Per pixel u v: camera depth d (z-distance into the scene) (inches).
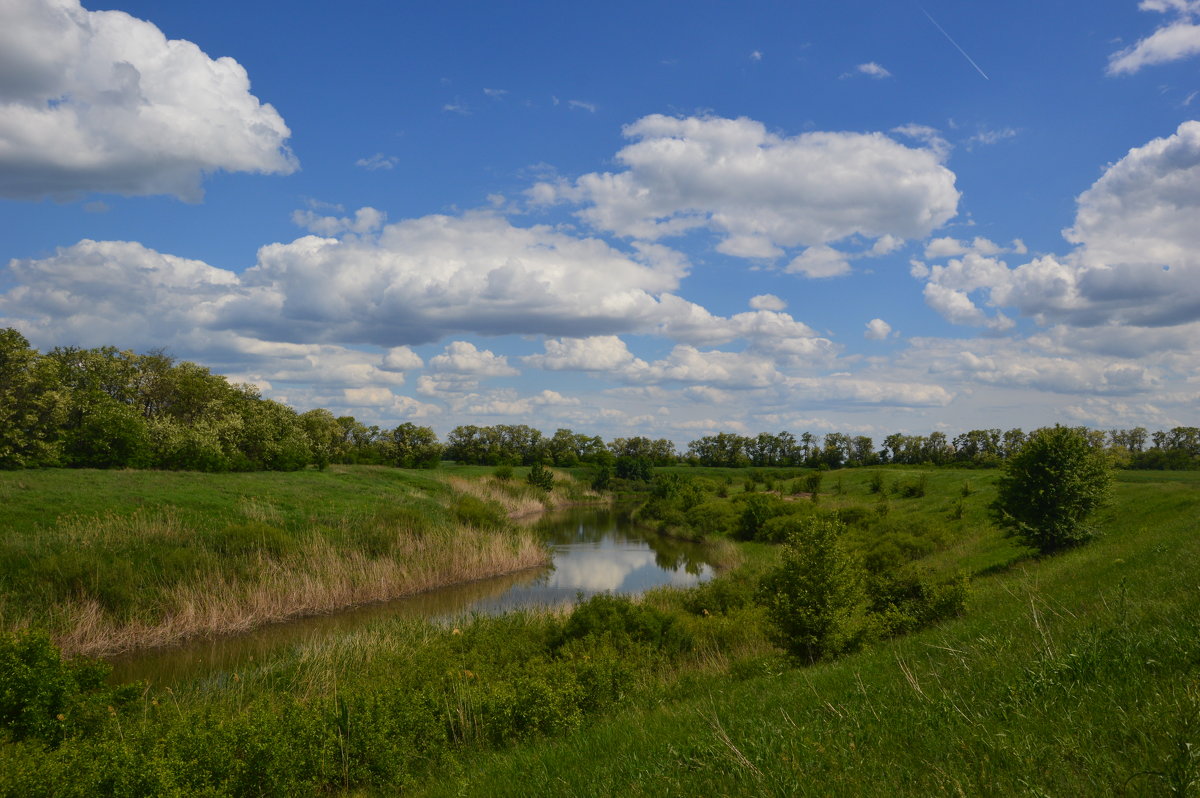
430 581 1169.4
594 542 1882.4
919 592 646.5
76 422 1507.1
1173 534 689.6
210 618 824.9
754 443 5600.4
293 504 1323.8
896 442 4808.1
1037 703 210.8
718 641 697.6
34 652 381.7
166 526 1010.7
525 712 416.8
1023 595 543.5
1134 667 224.4
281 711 407.8
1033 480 902.4
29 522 916.0
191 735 340.8
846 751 204.4
